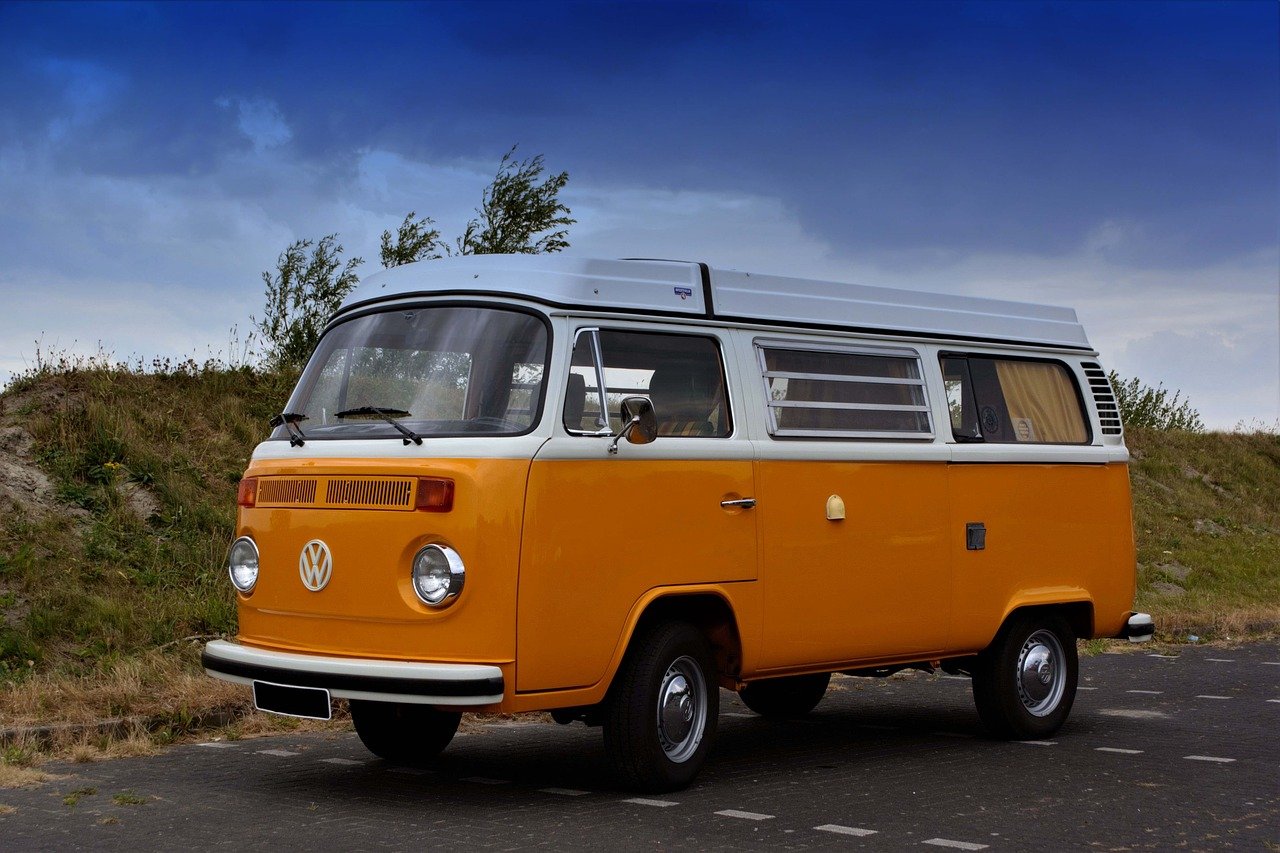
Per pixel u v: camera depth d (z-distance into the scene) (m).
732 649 7.26
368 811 6.37
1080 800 6.82
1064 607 9.23
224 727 8.59
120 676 8.90
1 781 6.93
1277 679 11.91
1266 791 7.08
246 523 7.06
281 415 7.22
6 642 9.43
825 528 7.64
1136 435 26.31
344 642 6.48
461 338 6.84
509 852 5.57
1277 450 27.42
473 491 6.26
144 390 13.99
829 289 8.08
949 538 8.33
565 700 6.43
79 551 10.96
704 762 7.54
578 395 6.64
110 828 5.96
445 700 6.05
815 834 5.99
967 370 8.78
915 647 8.15
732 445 7.22
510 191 18.00
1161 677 12.05
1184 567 20.05
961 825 6.21
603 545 6.57
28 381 13.46
